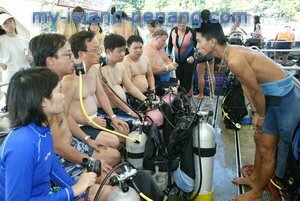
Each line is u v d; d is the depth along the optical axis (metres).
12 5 4.58
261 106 1.80
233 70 1.70
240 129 3.35
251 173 2.28
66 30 4.29
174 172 1.87
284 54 5.36
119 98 2.30
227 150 2.82
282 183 1.99
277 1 6.38
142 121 2.06
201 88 4.44
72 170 1.66
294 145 1.75
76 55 2.03
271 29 6.43
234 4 5.52
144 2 5.53
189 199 1.93
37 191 1.14
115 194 1.30
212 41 1.71
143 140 1.98
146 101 2.42
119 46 2.51
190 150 1.83
